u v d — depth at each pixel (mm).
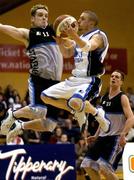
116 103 7504
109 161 7594
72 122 15773
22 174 5500
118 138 7551
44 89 7426
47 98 6957
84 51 6496
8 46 19844
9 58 19859
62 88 6914
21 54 19969
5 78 19812
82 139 13930
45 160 5562
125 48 21312
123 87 21203
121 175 9578
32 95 7484
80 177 12422
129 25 21344
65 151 5609
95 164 7668
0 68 19766
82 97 6746
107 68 20969
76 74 6918
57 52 7441
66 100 6941
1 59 19781
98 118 7027
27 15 19781
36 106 7449
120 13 21234
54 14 20188
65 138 13680
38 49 7371
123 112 7523
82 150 13094
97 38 6668
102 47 6797
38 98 7453
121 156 7660
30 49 7402
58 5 20188
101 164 7602
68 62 20125
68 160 5602
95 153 7648
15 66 19922
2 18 19516
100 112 7012
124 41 21328
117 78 7539
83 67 6871
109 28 21125
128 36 21359
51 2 20141
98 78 6977
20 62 19953
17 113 7453
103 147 7598
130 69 21359
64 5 20266
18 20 19688
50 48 7402
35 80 7453
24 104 15414
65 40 6707
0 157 5449
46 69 7379
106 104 7578
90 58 6820
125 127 7223
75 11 20516
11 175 5461
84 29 6902
